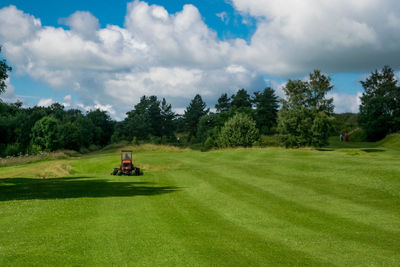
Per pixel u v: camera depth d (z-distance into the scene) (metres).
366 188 15.56
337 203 13.30
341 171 19.97
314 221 10.58
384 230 9.57
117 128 134.75
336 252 7.70
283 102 62.25
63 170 27.09
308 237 8.85
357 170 19.58
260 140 55.75
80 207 12.31
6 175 25.00
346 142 74.75
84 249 7.64
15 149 72.12
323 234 9.13
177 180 20.77
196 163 31.89
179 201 13.75
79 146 86.62
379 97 78.00
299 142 48.53
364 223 10.34
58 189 17.20
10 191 16.61
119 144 94.38
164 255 7.32
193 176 22.47
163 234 8.91
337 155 30.77
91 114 134.88
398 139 62.34
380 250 7.86
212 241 8.38
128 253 7.42
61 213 11.30
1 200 13.84
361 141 80.75
